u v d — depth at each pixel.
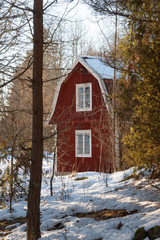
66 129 11.44
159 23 6.71
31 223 6.23
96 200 8.35
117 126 15.17
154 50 6.89
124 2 7.29
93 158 19.66
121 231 5.82
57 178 15.08
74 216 7.70
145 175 9.64
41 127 6.41
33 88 6.43
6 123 9.82
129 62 7.04
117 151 15.88
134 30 6.92
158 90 6.93
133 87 7.02
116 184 10.34
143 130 7.14
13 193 9.75
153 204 6.88
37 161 6.33
